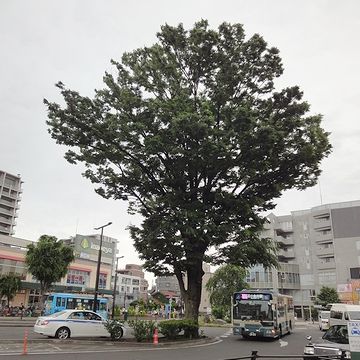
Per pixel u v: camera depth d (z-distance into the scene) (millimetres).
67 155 21625
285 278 79562
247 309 23906
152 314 63000
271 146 19328
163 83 21781
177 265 21500
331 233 80062
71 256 44719
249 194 22438
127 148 21234
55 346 16844
